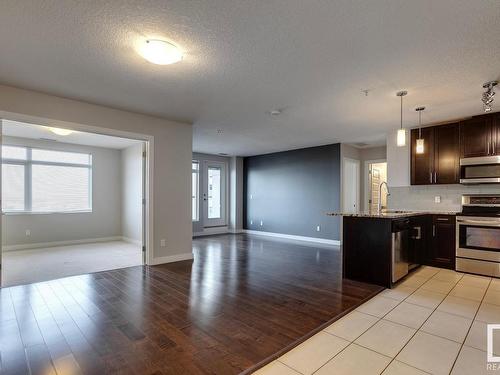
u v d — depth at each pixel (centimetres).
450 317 262
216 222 840
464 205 446
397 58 254
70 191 657
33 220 602
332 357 199
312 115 434
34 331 233
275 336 225
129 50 242
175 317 259
